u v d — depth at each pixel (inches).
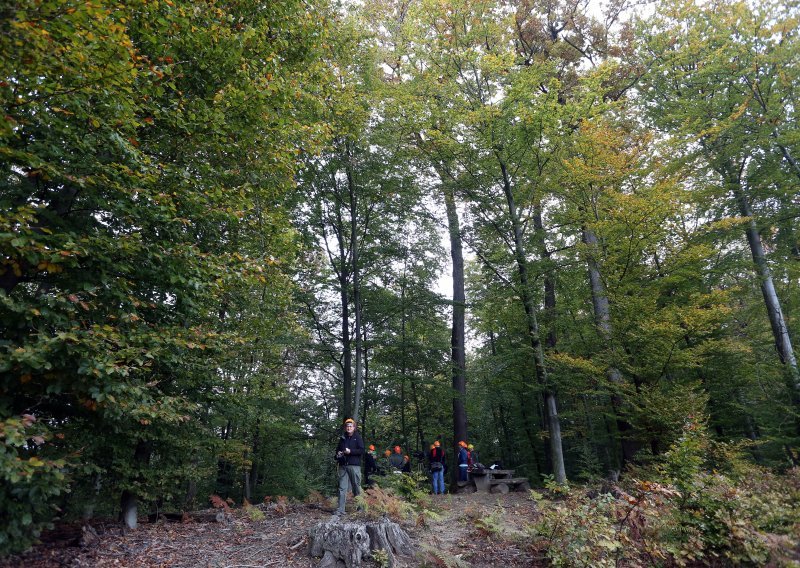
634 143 581.6
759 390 631.2
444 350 703.1
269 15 366.6
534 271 538.9
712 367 569.9
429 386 790.5
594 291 578.2
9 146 244.8
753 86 570.3
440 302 648.4
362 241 671.8
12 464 181.5
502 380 660.7
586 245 512.4
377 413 956.0
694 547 220.7
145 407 251.6
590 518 243.1
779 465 471.8
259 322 467.5
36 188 258.8
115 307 270.5
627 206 466.6
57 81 227.8
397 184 630.5
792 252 751.7
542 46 744.3
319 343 698.2
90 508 295.7
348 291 670.5
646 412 434.0
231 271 303.0
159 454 339.3
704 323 455.2
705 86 626.2
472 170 577.9
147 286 323.9
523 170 588.1
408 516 343.3
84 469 253.0
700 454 374.3
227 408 435.5
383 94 581.3
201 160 336.2
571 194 554.9
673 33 645.9
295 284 583.2
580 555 230.7
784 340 583.2
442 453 525.3
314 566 253.6
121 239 254.2
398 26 705.6
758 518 221.8
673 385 481.4
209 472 355.9
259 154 356.5
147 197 273.6
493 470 563.8
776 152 592.7
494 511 340.5
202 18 313.9
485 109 515.5
